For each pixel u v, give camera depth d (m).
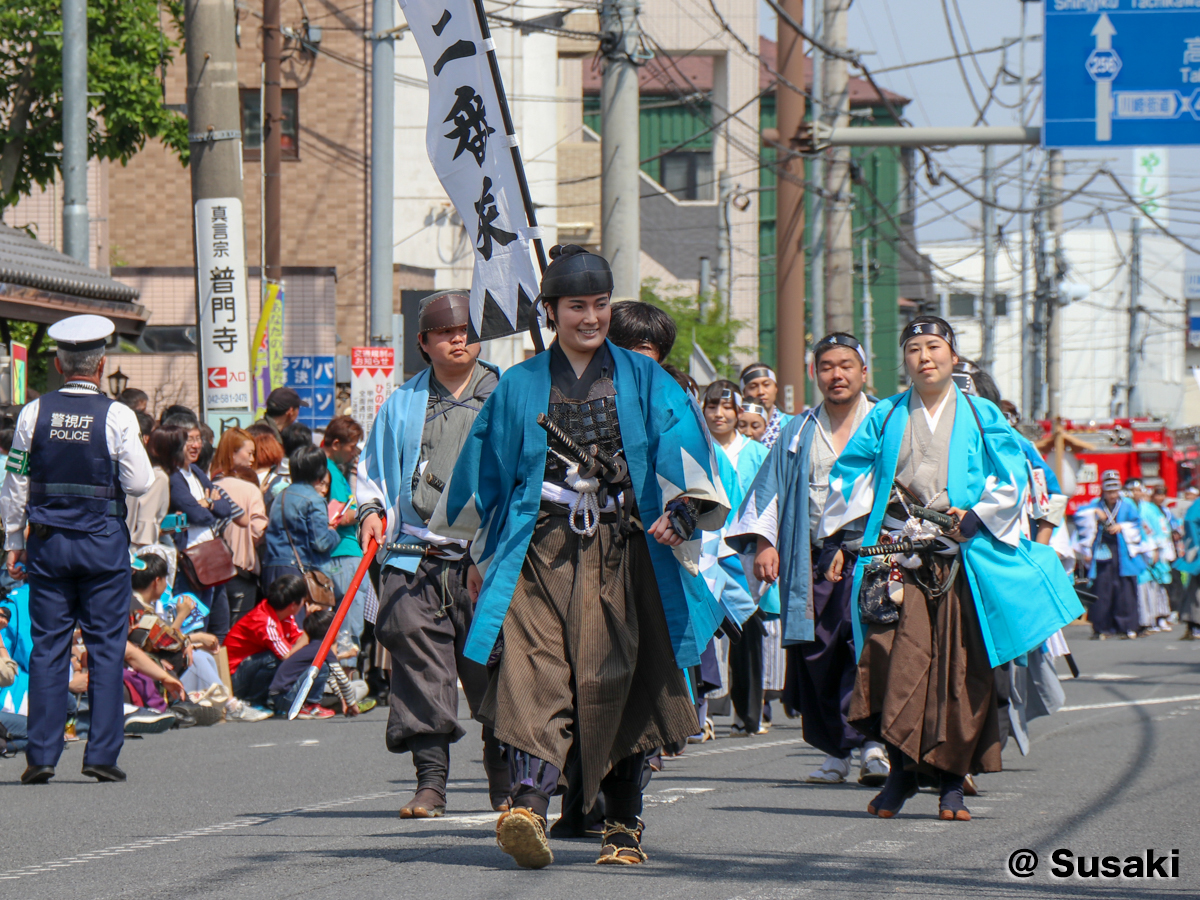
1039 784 11.24
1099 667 23.48
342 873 7.58
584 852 8.23
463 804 10.27
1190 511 32.50
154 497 14.62
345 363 35.25
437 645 9.39
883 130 29.22
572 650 7.46
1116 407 103.00
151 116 31.36
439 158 10.78
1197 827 9.19
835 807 10.12
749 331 76.88
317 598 17.50
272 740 14.61
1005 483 9.71
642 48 25.23
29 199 41.47
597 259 7.61
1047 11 27.95
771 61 83.56
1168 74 27.77
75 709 15.01
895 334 88.81
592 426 7.55
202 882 7.42
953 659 9.52
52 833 9.14
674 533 7.35
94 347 11.61
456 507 7.71
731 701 15.13
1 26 29.98
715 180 77.06
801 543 11.32
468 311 9.49
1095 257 116.44
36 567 11.43
